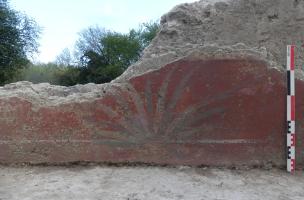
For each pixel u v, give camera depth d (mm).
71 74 29547
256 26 5090
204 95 4465
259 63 4465
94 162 4512
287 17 5113
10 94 4613
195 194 3709
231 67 4465
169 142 4469
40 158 4547
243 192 3787
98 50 29359
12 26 21219
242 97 4465
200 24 5113
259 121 4473
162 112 4477
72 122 4535
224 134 4465
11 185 3945
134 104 4492
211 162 4453
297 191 3869
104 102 4516
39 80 31328
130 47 29672
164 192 3748
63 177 4160
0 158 4570
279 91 4477
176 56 4496
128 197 3627
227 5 5121
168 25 5145
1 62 21375
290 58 4457
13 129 4566
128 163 4484
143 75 4488
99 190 3789
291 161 4402
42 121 4555
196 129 4469
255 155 4465
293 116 4426
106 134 4508
